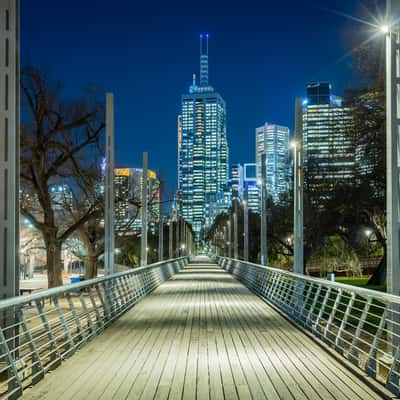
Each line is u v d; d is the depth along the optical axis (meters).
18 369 9.66
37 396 7.73
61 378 8.82
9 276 9.58
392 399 7.46
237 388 8.18
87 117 29.09
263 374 9.08
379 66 26.64
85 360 10.23
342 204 41.81
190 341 12.34
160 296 24.62
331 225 45.78
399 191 9.63
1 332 7.79
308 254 50.25
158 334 13.36
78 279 49.06
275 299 20.45
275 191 73.88
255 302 21.70
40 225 29.75
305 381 8.59
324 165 42.81
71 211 37.09
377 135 28.22
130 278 21.59
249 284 30.45
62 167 30.94
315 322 13.31
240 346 11.68
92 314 20.97
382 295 8.51
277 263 82.12
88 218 31.56
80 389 8.12
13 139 9.73
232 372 9.23
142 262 30.09
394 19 9.81
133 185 41.38
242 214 96.06
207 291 27.67
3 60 9.72
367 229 44.16
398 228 9.59
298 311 15.48
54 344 9.85
